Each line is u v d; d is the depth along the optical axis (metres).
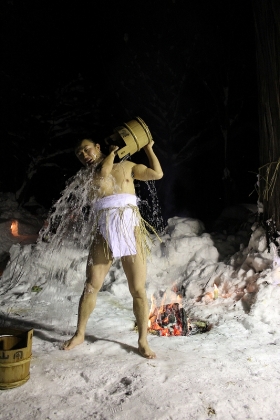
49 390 3.16
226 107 12.22
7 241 9.08
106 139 4.04
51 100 14.27
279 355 3.72
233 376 3.34
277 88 5.36
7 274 6.24
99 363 3.53
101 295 5.52
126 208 3.83
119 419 2.80
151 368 3.43
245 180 13.52
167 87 13.43
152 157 3.98
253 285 4.97
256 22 5.67
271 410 2.94
